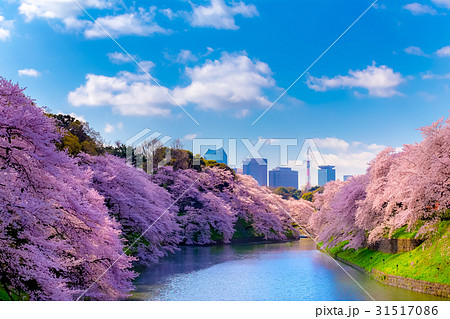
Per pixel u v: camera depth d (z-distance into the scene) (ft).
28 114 46.11
